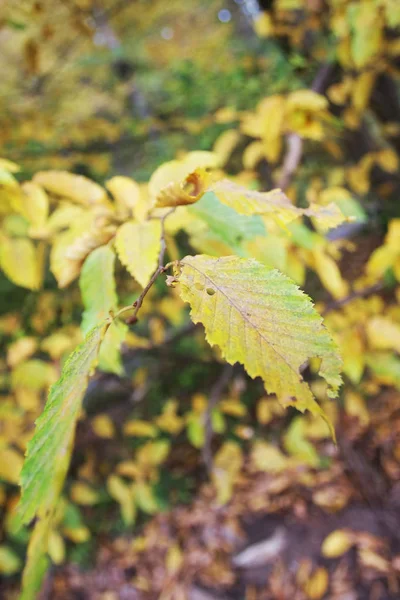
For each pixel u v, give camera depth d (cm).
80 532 94
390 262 49
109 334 27
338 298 60
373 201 119
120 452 148
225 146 66
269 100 50
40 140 108
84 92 181
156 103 220
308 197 53
